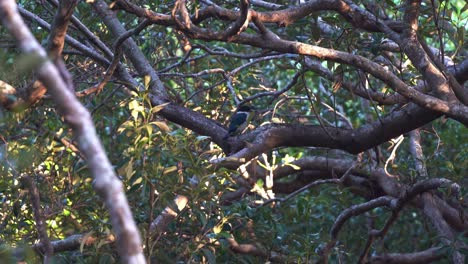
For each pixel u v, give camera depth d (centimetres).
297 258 1043
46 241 688
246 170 1249
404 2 1078
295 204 1244
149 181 836
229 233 1012
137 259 330
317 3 943
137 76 1247
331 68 1025
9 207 966
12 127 959
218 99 1298
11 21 338
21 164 798
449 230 1180
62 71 461
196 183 930
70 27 1147
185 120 1066
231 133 1033
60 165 1003
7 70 707
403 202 1126
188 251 920
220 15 877
